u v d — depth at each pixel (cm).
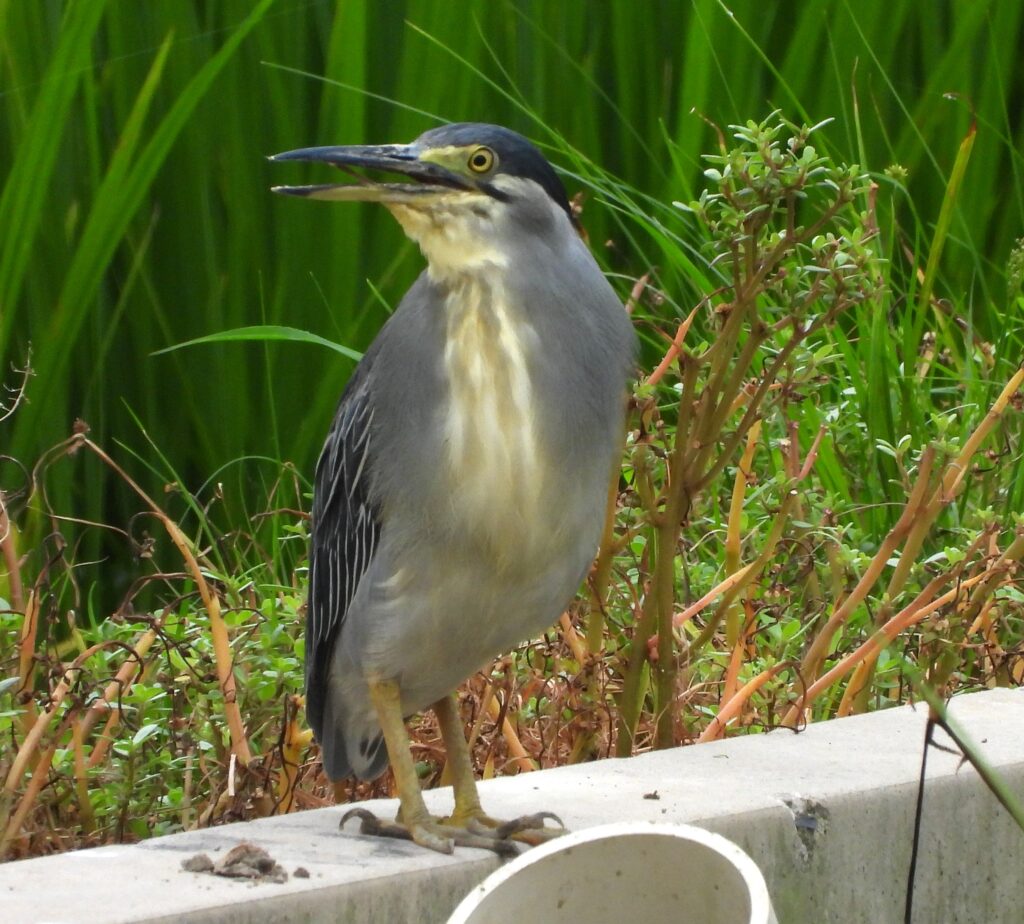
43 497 999
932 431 904
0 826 638
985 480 905
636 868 481
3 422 1155
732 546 778
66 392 1134
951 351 1073
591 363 587
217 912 470
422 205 578
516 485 571
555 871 479
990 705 696
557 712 746
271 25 1198
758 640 793
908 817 593
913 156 1255
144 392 1193
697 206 675
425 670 596
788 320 676
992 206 1293
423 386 578
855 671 756
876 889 589
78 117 1159
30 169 1060
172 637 743
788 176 639
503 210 580
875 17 1259
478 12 1217
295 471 979
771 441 877
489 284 578
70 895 477
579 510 588
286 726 686
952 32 1312
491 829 554
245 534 1007
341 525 627
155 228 1199
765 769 611
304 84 1216
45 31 1155
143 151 1104
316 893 489
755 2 1249
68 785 691
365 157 589
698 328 1086
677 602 834
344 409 631
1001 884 618
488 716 759
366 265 1209
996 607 780
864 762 619
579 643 748
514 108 1244
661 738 718
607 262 1256
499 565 578
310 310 1203
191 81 1078
